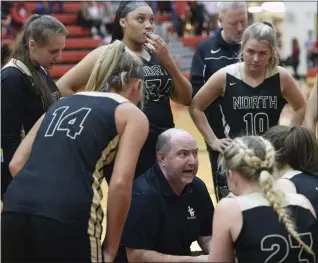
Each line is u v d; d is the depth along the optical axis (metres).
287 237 3.21
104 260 3.47
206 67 5.90
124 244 3.95
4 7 20.94
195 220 4.23
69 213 3.27
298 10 26.34
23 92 4.18
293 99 5.10
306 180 3.80
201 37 23.64
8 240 3.34
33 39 4.21
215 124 5.23
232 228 3.22
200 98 5.11
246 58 4.80
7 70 4.16
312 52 26.28
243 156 3.27
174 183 4.12
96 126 3.42
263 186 3.22
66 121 3.47
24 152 3.60
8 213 3.35
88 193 3.33
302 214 3.34
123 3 4.88
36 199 3.30
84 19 22.64
